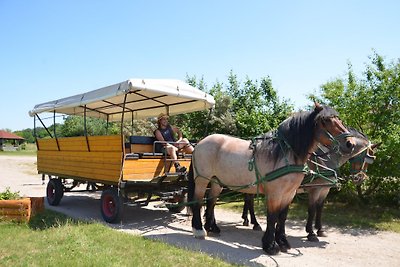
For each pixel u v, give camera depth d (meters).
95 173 7.93
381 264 5.27
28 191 12.78
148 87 6.89
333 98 9.83
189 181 6.84
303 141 5.20
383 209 9.23
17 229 6.57
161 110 9.94
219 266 4.78
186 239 6.32
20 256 4.93
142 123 17.61
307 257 5.48
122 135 7.02
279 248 5.68
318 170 6.11
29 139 84.06
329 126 5.11
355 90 9.54
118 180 7.09
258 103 14.72
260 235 6.85
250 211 7.34
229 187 6.17
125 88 6.75
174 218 8.27
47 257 4.82
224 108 14.98
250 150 5.79
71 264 4.54
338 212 9.03
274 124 11.73
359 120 9.38
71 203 10.20
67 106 8.52
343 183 9.23
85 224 6.96
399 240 6.64
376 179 9.66
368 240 6.63
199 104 8.76
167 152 7.84
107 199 7.68
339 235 7.00
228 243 6.18
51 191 9.88
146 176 7.47
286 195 5.52
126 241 5.82
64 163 9.26
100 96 7.39
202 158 6.47
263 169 5.48
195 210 6.56
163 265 4.71
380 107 9.20
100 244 5.59
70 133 20.06
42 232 6.29
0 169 21.45
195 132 15.38
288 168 5.21
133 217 8.31
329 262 5.29
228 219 8.43
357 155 6.85
